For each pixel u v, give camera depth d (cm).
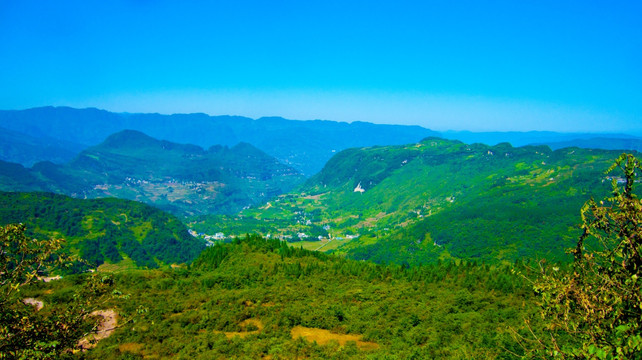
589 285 1280
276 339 4431
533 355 1433
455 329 4628
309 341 4578
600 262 1309
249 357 3900
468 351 3559
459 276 7538
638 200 1202
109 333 4409
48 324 1739
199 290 6769
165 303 5750
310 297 6388
